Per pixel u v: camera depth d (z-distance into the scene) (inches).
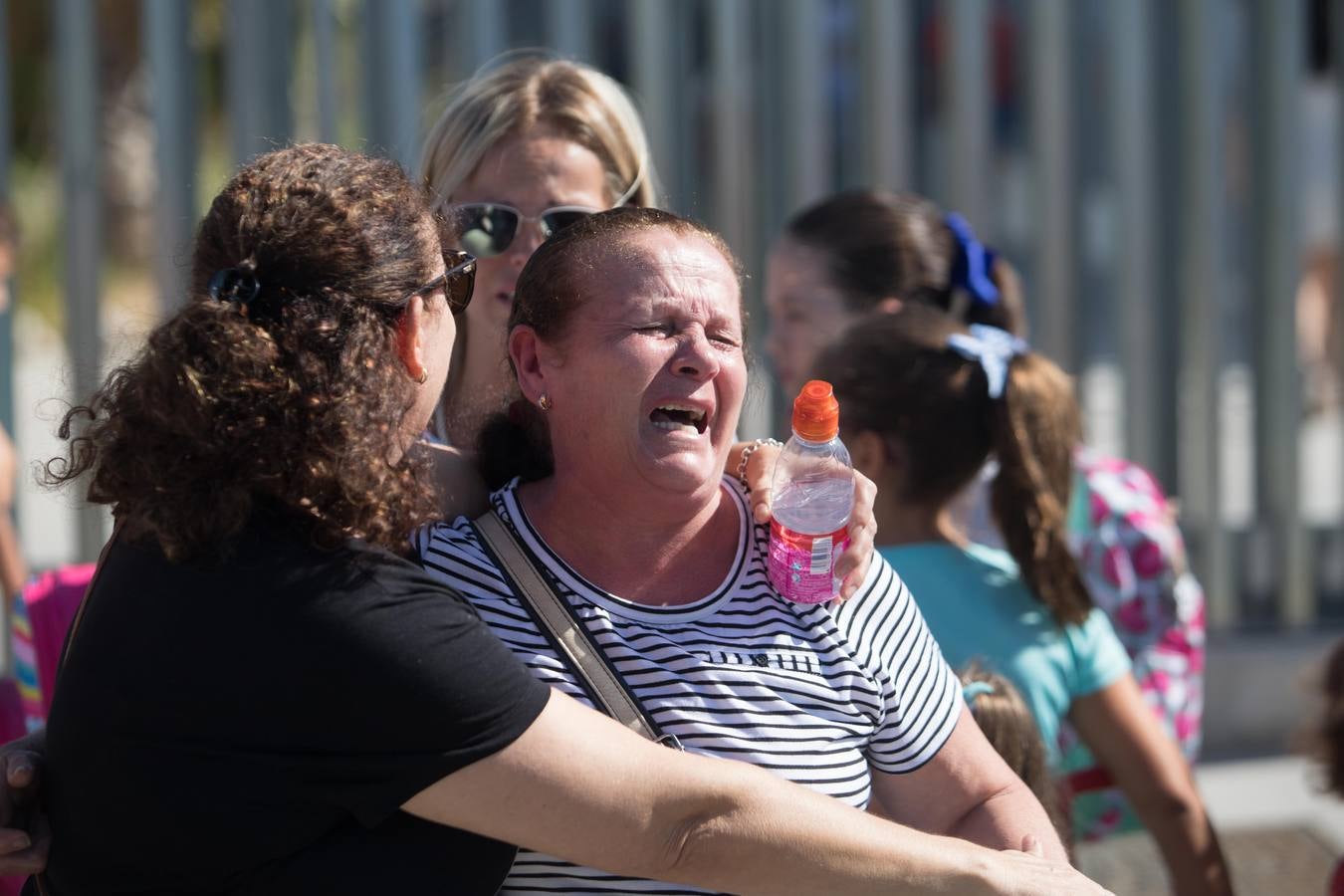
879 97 418.6
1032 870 145.0
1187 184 430.0
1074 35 420.8
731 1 406.6
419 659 128.8
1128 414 434.6
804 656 150.5
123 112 1038.4
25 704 206.2
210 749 129.4
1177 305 438.9
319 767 129.5
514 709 131.6
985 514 254.2
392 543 135.0
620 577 151.5
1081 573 224.7
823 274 269.9
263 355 127.0
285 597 128.3
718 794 134.8
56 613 201.8
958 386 220.1
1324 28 589.9
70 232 385.4
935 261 272.5
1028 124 432.8
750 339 166.7
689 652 146.7
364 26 398.0
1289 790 405.4
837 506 153.9
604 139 219.3
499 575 149.3
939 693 159.9
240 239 132.8
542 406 154.5
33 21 995.3
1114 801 244.1
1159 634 264.7
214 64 866.1
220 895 133.3
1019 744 187.3
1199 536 443.2
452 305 146.5
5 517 340.8
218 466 128.0
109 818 133.0
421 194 145.0
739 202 414.9
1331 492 583.5
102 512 382.6
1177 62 429.7
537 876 141.7
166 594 130.6
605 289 147.7
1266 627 447.8
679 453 146.7
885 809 162.1
